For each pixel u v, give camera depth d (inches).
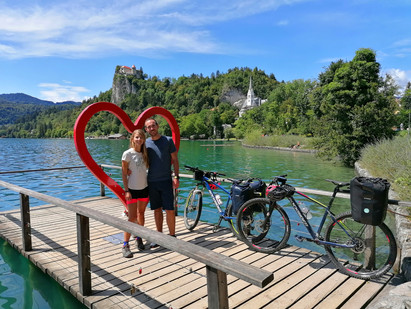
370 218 109.7
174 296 114.4
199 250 75.3
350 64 702.5
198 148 1521.9
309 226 140.9
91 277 130.2
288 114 1988.2
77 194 387.5
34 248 165.5
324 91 737.6
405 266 127.7
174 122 213.8
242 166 674.2
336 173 544.1
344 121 676.7
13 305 124.3
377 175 380.8
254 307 106.0
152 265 141.6
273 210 152.0
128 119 187.6
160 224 167.3
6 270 154.5
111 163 805.9
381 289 119.9
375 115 628.1
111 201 287.3
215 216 278.2
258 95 6205.7
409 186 236.4
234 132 2805.1
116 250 160.4
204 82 7298.2
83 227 116.0
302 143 1259.8
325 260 144.6
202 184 188.4
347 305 108.3
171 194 164.6
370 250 129.8
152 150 159.5
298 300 110.6
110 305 109.4
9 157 1047.0
